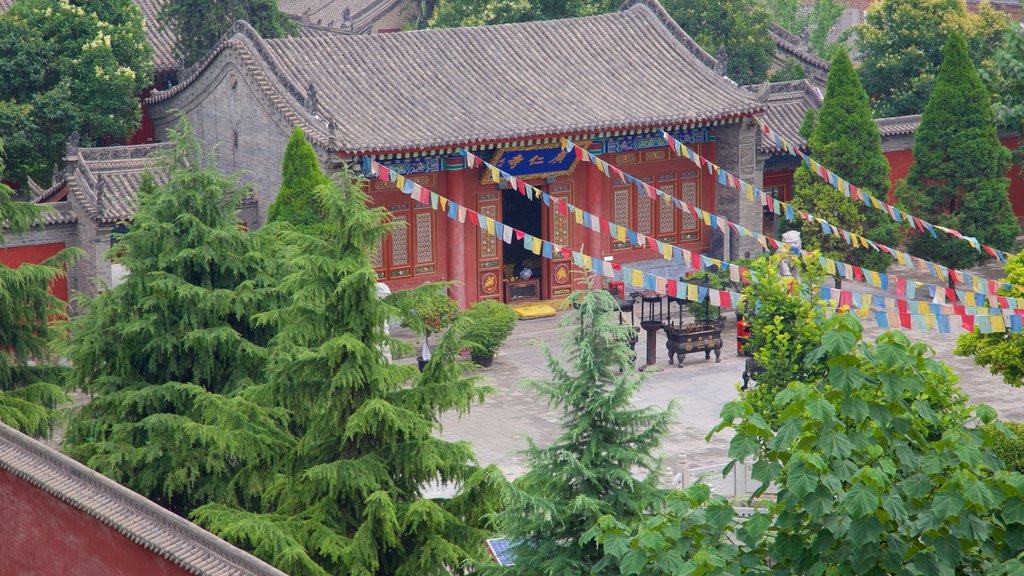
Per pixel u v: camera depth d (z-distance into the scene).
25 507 31.94
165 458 36.31
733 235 67.12
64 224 58.62
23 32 66.44
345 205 32.06
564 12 84.00
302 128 57.34
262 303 39.03
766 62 86.56
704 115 63.19
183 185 39.25
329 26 99.12
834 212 64.75
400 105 60.62
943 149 66.19
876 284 42.06
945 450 18.25
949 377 19.61
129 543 28.91
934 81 79.94
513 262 69.69
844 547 17.62
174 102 66.38
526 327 62.53
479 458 46.81
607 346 26.70
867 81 83.56
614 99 63.66
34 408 40.72
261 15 75.25
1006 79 68.12
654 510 26.42
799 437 18.14
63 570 31.00
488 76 63.56
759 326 41.00
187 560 27.28
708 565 17.64
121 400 37.53
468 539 31.17
